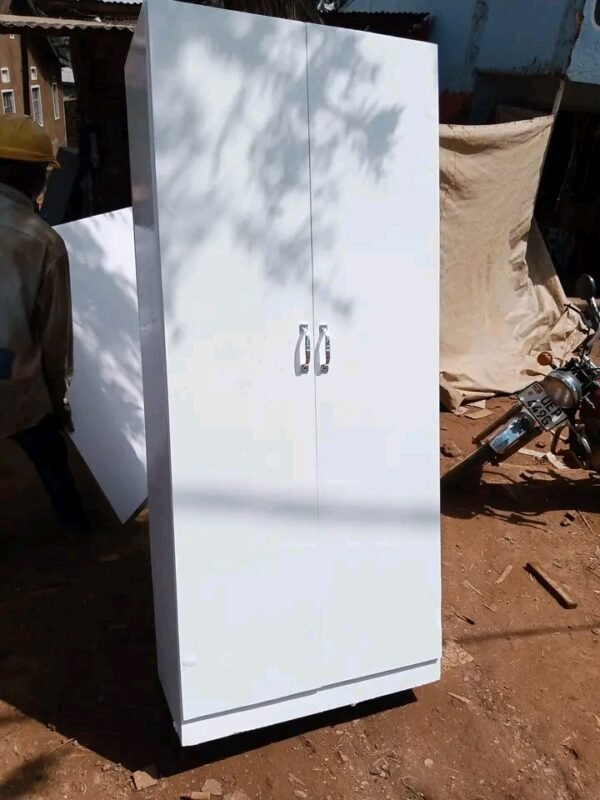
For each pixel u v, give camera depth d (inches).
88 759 94.5
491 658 115.7
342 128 84.8
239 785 91.7
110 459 144.5
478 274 238.1
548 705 106.7
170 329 80.4
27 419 127.0
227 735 93.2
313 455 90.8
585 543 150.2
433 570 101.5
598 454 154.8
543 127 234.4
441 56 314.2
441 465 181.2
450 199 222.1
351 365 91.0
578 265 359.3
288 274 85.1
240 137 79.7
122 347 154.6
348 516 94.3
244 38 77.8
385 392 93.7
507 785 93.4
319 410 90.2
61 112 808.3
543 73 248.7
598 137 338.0
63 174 384.8
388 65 86.2
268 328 85.3
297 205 84.0
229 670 90.8
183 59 75.5
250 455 87.1
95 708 102.7
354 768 95.0
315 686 96.9
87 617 120.7
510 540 149.6
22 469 170.9
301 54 81.0
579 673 113.3
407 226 91.2
